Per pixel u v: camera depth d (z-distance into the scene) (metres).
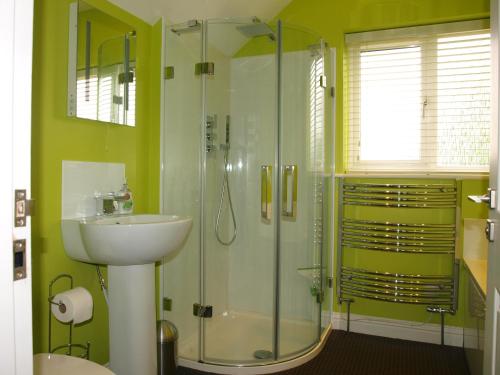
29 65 0.64
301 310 2.43
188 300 2.32
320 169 2.50
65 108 1.75
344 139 2.76
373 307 2.67
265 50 2.60
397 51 2.72
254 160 2.71
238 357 2.20
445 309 2.45
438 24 2.58
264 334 2.47
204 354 2.21
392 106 2.74
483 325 1.67
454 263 2.43
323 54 2.48
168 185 2.33
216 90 2.60
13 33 0.61
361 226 2.64
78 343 1.85
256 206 2.69
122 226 1.51
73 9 1.77
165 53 2.30
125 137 2.13
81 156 1.84
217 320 2.59
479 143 2.55
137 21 2.20
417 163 2.69
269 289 2.64
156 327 1.96
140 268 1.71
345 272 2.70
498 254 1.07
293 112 2.52
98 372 1.26
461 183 2.40
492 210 1.15
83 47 1.82
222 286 2.68
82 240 1.60
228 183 2.76
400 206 2.51
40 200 1.63
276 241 2.44
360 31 2.75
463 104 2.59
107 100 1.96
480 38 2.52
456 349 2.42
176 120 2.36
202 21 2.30
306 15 2.81
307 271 2.48
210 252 2.54
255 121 2.69
